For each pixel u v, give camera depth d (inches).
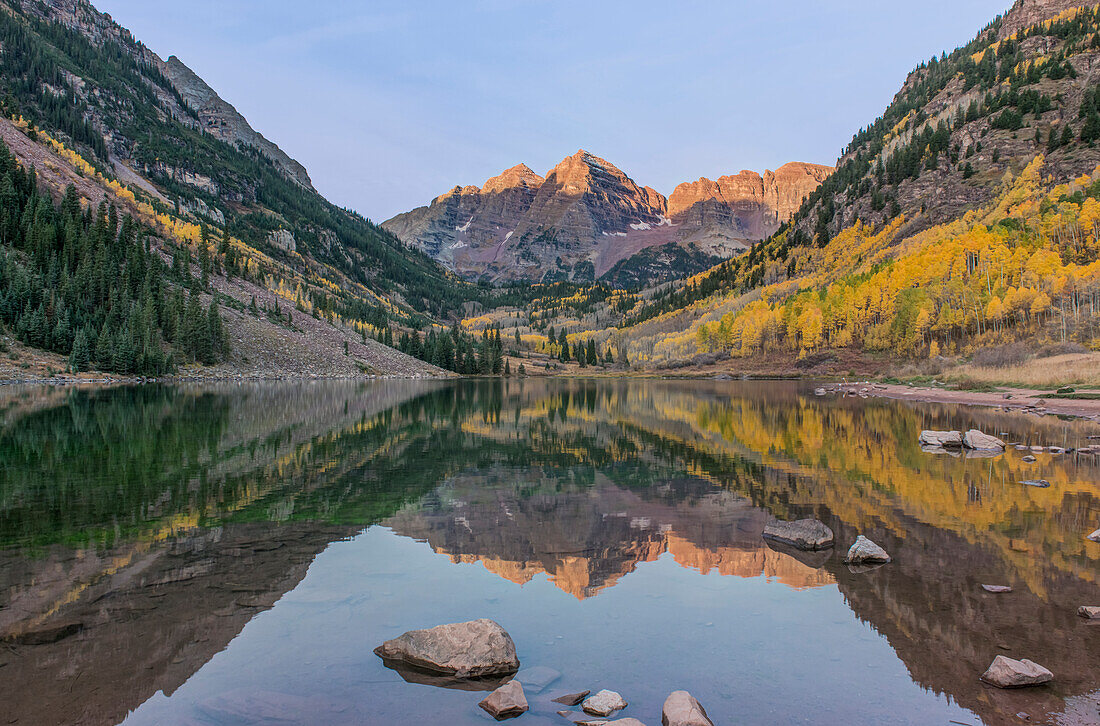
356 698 292.7
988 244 4773.6
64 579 451.2
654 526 634.2
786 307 6742.1
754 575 477.4
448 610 405.1
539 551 545.0
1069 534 579.5
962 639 354.3
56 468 944.3
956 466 985.5
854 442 1309.1
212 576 464.1
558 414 2139.5
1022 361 3016.7
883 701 286.8
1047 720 268.2
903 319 4788.4
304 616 390.9
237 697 288.5
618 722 261.4
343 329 7145.7
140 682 302.7
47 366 3427.7
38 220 4279.0
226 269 6752.0
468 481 887.7
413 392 3688.5
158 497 746.2
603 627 379.6
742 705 284.8
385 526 628.1
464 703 291.4
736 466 1018.7
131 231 5280.5
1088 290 3316.9
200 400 2432.3
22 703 278.1
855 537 579.5
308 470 963.3
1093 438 1294.3
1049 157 6889.8
